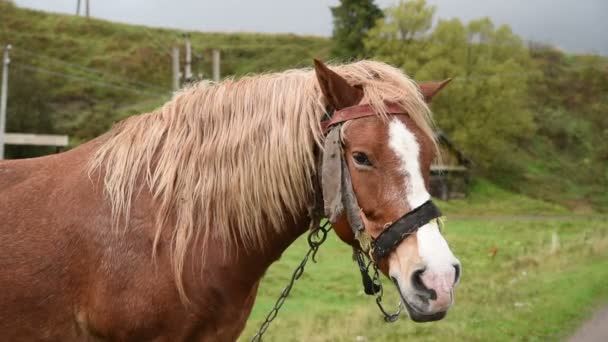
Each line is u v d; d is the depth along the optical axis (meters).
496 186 41.91
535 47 68.75
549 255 15.56
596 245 16.00
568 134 51.91
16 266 2.64
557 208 37.78
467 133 39.56
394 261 2.47
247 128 2.83
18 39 54.62
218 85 3.01
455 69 40.38
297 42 68.12
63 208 2.73
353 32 49.91
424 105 2.67
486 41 43.97
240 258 2.82
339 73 2.80
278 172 2.78
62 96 45.16
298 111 2.79
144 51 57.34
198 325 2.74
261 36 69.50
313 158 2.77
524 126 42.28
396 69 2.79
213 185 2.79
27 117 32.78
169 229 2.71
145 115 3.04
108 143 2.93
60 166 2.91
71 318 2.69
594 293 9.76
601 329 7.66
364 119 2.55
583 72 62.91
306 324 8.43
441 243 2.41
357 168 2.52
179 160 2.82
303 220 2.90
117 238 2.68
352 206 2.56
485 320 8.02
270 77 2.97
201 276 2.73
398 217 2.44
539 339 7.21
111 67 52.88
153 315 2.64
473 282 11.99
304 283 13.24
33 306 2.64
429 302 2.33
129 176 2.79
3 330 2.65
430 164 2.58
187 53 23.28
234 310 2.84
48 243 2.68
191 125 2.89
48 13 61.91
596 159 48.81
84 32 59.72
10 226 2.70
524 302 9.13
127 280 2.64
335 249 18.52
